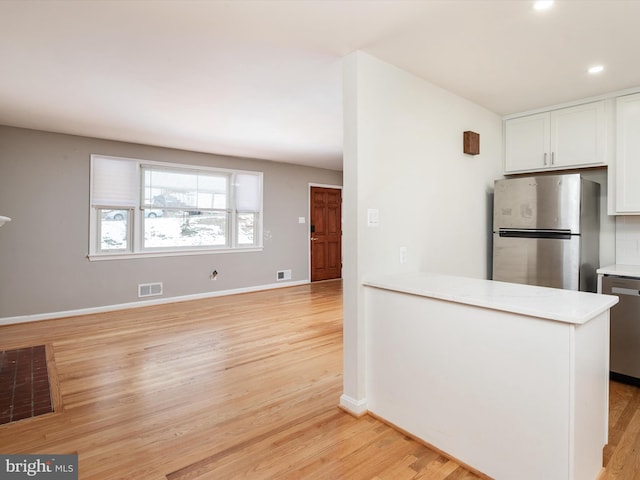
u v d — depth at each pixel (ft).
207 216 19.12
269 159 20.97
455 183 9.75
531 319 5.00
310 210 23.77
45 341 11.94
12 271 13.87
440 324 6.11
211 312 15.88
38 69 8.65
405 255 8.34
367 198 7.49
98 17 6.43
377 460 5.98
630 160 9.30
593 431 5.35
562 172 11.10
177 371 9.60
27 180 14.10
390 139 7.97
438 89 9.16
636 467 5.76
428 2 5.80
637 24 6.35
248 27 6.69
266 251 21.42
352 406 7.45
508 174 11.66
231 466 5.82
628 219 10.14
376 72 7.70
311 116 12.42
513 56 7.61
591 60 7.75
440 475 5.61
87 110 11.74
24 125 13.57
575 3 5.76
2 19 6.50
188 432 6.79
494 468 5.44
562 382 4.73
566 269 9.34
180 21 6.53
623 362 8.83
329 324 14.06
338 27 6.60
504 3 5.80
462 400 5.82
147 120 12.92
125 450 6.24
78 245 15.17
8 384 8.81
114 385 8.77
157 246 17.46
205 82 9.43
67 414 7.43
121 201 16.20
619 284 8.83
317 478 5.52
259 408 7.70
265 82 9.41
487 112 10.94
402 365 6.77
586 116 9.99
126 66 8.47
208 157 18.88
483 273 10.89
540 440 4.96
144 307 16.69
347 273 7.57
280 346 11.55
